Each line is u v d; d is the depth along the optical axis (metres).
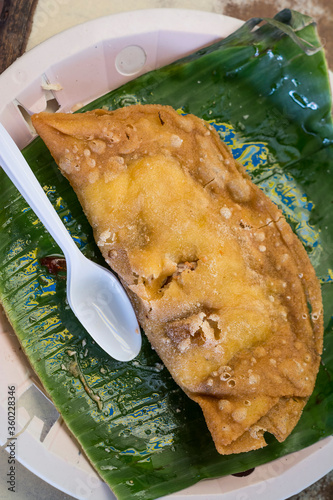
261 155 0.32
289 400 0.28
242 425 0.27
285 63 0.30
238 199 0.29
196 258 0.27
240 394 0.27
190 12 0.30
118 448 0.30
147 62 0.31
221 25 0.31
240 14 0.35
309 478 0.30
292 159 0.32
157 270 0.27
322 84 0.30
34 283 0.30
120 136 0.27
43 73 0.30
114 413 0.30
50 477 0.30
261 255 0.28
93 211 0.27
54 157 0.28
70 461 0.30
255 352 0.27
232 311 0.27
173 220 0.27
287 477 0.30
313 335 0.29
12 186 0.30
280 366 0.28
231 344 0.27
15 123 0.30
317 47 0.30
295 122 0.31
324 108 0.31
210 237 0.27
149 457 0.30
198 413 0.31
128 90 0.31
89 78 0.31
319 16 0.35
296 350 0.28
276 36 0.30
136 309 0.29
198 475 0.30
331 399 0.30
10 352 0.30
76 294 0.29
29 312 0.30
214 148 0.29
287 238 0.29
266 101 0.31
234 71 0.31
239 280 0.27
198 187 0.28
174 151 0.28
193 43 0.31
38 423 0.30
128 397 0.31
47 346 0.30
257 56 0.30
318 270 0.32
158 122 0.28
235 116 0.32
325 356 0.31
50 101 0.31
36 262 0.30
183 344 0.27
